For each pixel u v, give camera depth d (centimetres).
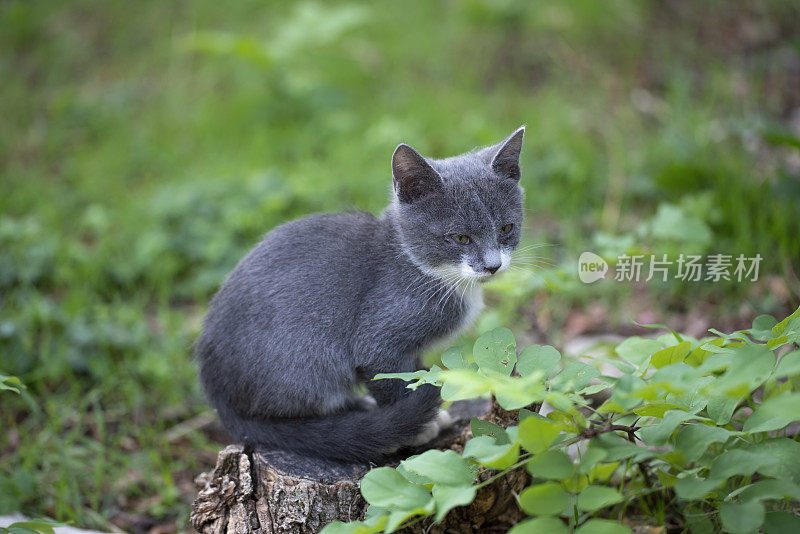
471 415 117
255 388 112
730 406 104
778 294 131
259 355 112
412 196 116
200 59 187
